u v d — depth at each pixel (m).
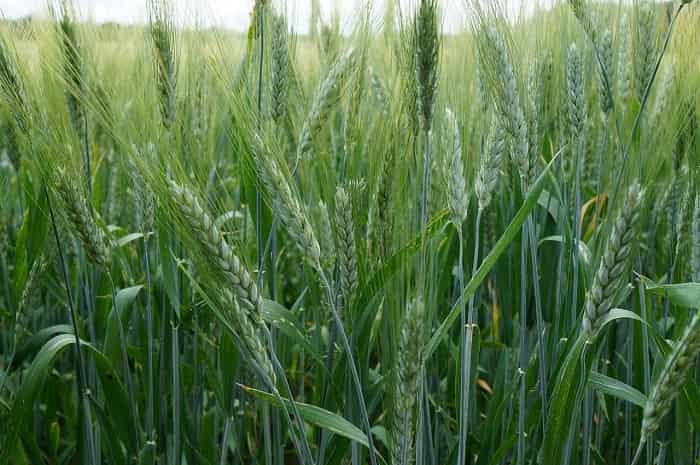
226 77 0.67
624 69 0.84
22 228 0.83
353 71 0.73
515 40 0.76
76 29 0.71
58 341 0.71
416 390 0.56
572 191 0.83
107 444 0.74
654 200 0.85
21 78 0.71
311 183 0.78
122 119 0.66
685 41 0.82
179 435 0.76
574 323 0.72
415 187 0.64
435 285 0.65
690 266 0.76
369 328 0.68
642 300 0.71
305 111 0.81
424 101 0.60
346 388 0.70
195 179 0.67
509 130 0.66
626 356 0.86
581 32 0.83
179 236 0.59
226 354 0.74
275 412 0.76
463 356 0.62
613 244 0.55
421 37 0.60
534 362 0.73
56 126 0.69
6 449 0.71
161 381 0.79
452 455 0.74
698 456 0.78
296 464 0.95
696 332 0.53
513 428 0.72
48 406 0.89
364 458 0.74
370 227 0.68
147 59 0.72
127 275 0.85
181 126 0.74
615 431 0.85
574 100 0.73
